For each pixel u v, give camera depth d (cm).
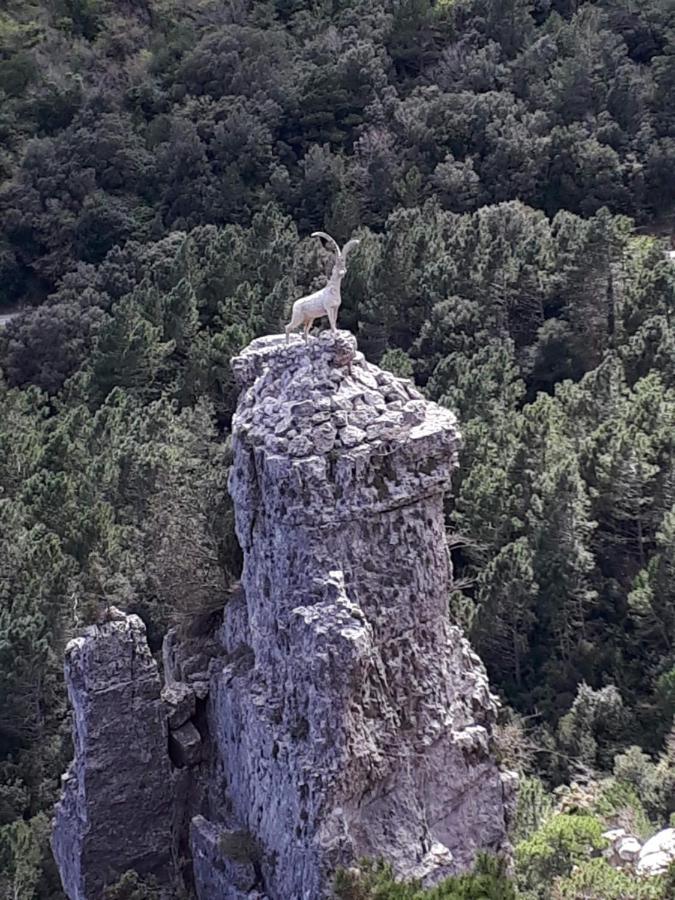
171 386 8412
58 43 14850
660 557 5616
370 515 3058
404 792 3089
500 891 2700
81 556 6475
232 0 15238
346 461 3022
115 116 12962
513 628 5666
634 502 6059
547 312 8838
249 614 3344
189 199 12031
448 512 6494
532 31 13362
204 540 3812
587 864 3438
